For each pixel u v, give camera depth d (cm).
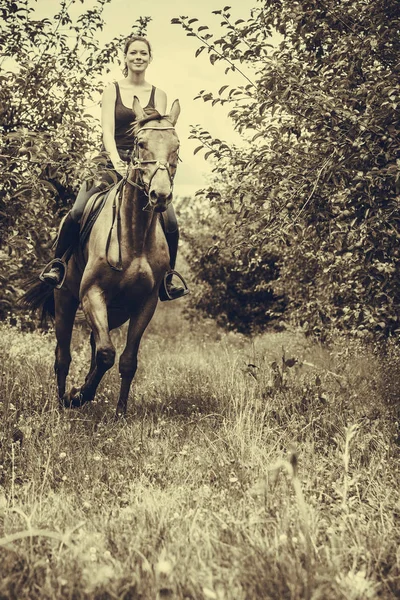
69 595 269
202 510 364
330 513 370
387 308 646
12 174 566
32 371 795
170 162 575
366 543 326
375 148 554
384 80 553
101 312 618
